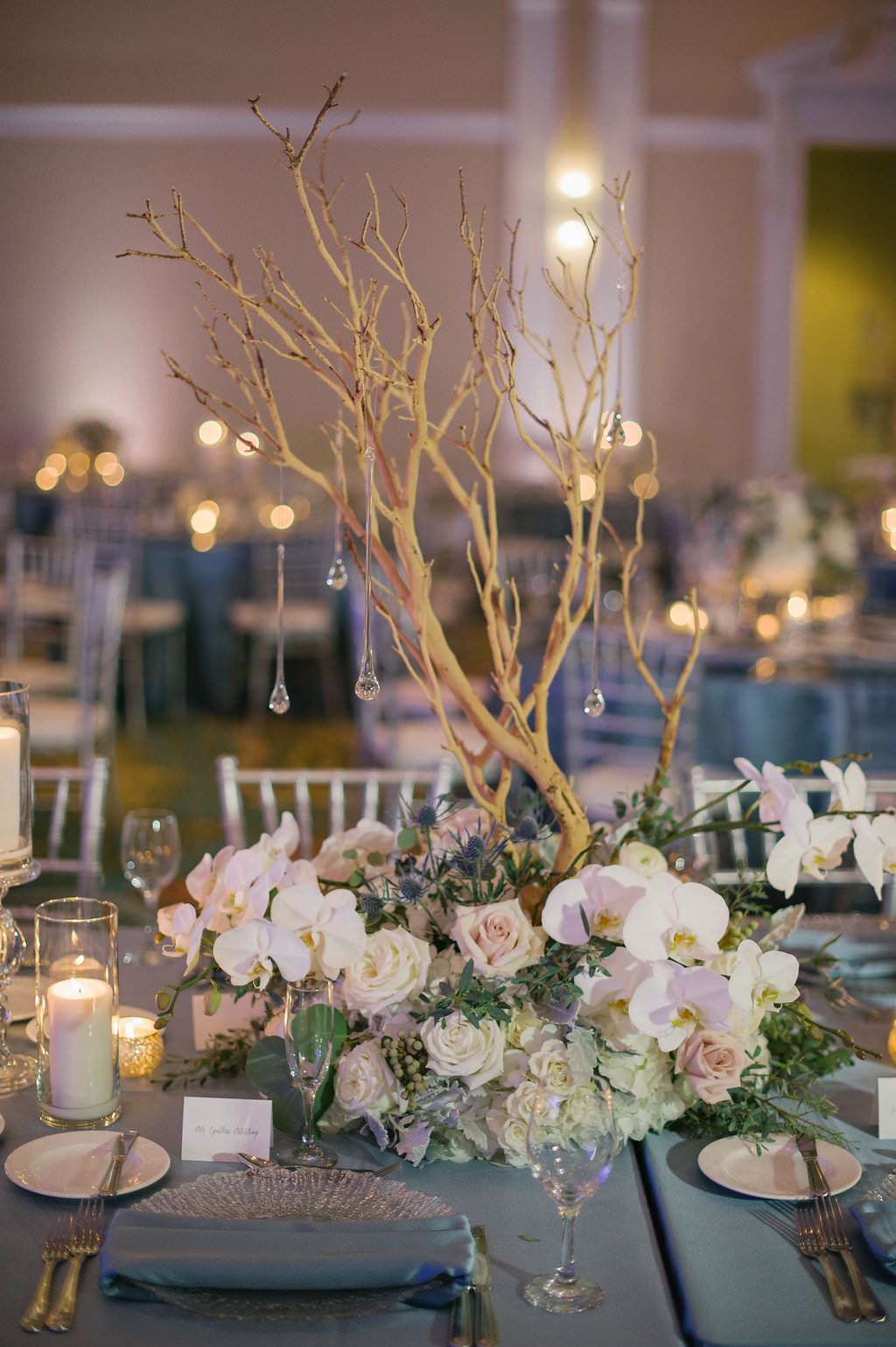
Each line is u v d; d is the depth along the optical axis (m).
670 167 9.59
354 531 1.40
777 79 9.47
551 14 9.30
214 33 9.38
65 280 9.67
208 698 6.32
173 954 1.34
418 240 9.39
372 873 1.47
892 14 9.31
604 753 3.74
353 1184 1.24
